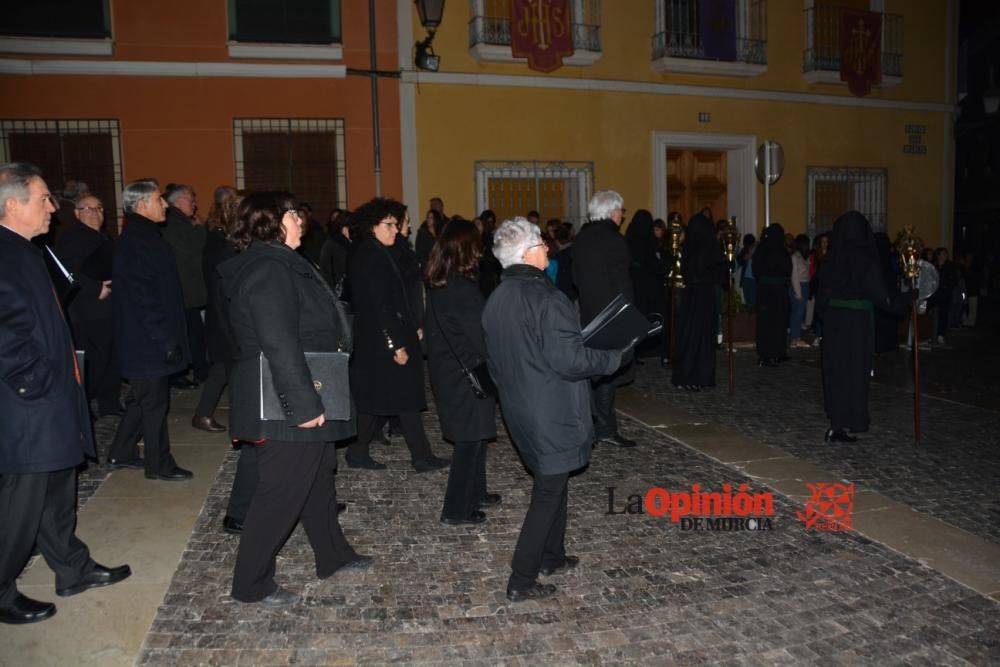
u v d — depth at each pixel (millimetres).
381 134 12758
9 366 3453
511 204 13641
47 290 3625
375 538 4781
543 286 3811
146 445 5602
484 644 3609
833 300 6879
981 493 5656
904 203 17094
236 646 3561
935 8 17031
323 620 3797
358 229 5758
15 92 11172
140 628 3691
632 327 3762
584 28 13688
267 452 3777
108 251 6059
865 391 6855
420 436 6000
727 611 3938
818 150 16047
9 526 3602
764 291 10672
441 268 4652
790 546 4699
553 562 4297
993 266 25500
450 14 12961
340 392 3764
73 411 3713
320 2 12312
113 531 4781
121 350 5426
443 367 4863
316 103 12391
